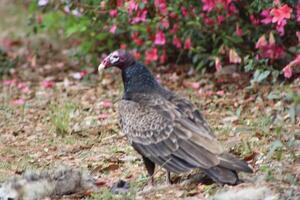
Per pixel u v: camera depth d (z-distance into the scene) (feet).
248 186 33.68
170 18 50.08
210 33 51.06
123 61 37.60
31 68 60.08
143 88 37.14
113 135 44.21
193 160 33.94
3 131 46.50
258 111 45.34
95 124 46.09
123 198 34.58
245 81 50.70
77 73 55.67
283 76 49.29
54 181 35.65
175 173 36.65
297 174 35.01
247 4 47.83
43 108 50.34
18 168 40.04
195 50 51.49
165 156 34.83
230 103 47.73
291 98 36.58
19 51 65.41
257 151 39.06
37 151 42.75
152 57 52.37
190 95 49.83
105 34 56.70
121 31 53.36
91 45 58.03
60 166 37.68
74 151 42.50
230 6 47.73
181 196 34.50
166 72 54.54
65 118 46.57
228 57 52.03
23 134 45.78
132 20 49.62
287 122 42.47
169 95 36.65
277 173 35.42
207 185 35.12
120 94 51.83
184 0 49.14
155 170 37.78
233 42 49.57
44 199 35.14
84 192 35.81
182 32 51.19
